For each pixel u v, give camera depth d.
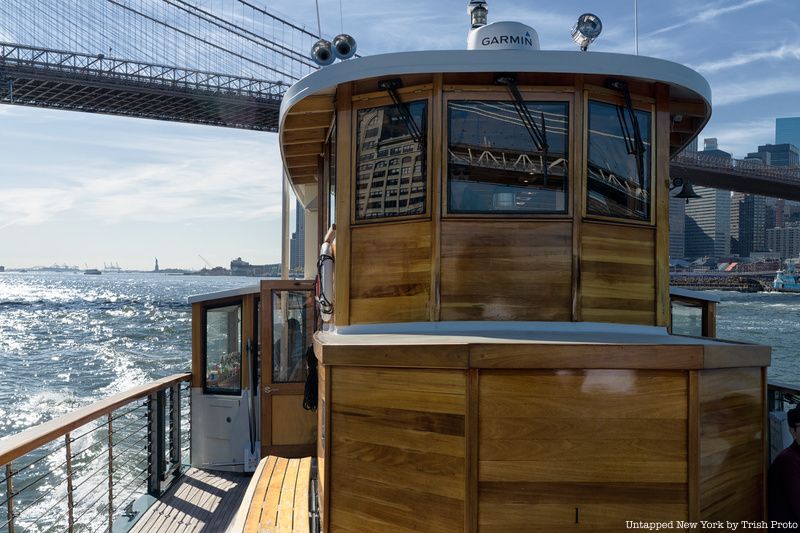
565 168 3.26
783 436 4.25
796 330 34.94
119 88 51.75
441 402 2.67
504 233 3.23
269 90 56.66
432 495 2.67
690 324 6.00
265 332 5.47
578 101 3.27
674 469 2.62
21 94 53.00
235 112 56.97
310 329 5.51
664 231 3.44
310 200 6.79
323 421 3.06
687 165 51.66
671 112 3.73
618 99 3.37
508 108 3.28
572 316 3.20
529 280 3.22
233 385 5.67
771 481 3.16
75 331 35.50
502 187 3.26
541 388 2.62
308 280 5.51
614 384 2.63
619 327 3.27
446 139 3.26
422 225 3.27
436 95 3.26
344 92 3.49
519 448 2.61
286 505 3.69
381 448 2.79
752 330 35.12
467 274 3.22
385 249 3.36
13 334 33.78
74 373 19.97
